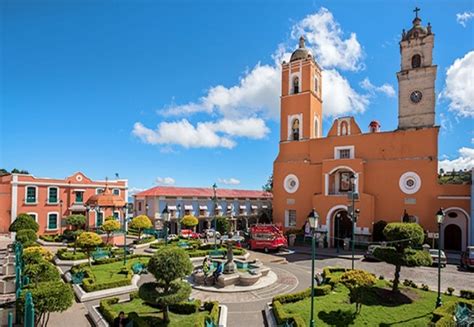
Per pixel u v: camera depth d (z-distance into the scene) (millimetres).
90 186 42656
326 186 34344
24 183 37781
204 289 16625
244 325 12516
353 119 35281
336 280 16906
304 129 38438
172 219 46875
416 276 20312
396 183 31500
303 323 11453
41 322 12266
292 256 27781
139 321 11148
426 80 31656
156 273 10883
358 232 31703
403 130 31797
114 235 32375
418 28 32750
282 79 40844
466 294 15289
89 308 14039
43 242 33219
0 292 14898
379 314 12773
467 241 28609
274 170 39844
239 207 55719
